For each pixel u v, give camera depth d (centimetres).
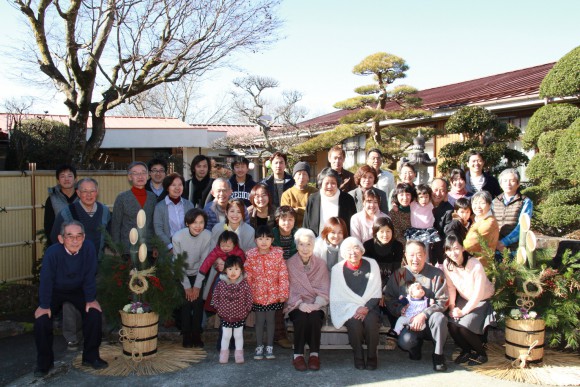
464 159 870
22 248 724
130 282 463
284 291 484
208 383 435
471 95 1214
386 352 516
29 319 603
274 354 505
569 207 709
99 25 864
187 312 511
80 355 493
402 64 1144
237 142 2145
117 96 964
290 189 620
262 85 1903
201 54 970
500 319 475
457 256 471
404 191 566
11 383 432
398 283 494
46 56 876
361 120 1167
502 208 569
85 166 920
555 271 456
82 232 462
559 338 462
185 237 521
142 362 468
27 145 936
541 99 856
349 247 479
